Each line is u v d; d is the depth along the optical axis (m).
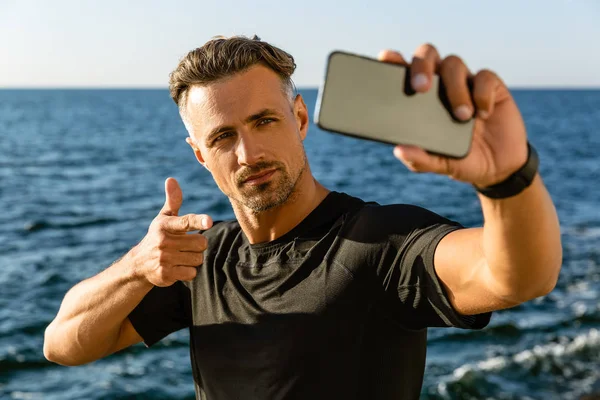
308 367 1.87
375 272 1.84
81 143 61.22
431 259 1.70
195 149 2.18
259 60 1.97
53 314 14.24
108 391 10.28
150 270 1.95
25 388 10.56
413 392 1.98
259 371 1.93
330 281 1.88
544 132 73.44
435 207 28.44
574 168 41.59
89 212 26.72
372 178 38.81
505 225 1.31
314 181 2.12
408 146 1.14
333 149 59.16
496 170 1.21
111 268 2.15
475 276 1.55
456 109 1.13
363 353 1.86
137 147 57.22
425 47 1.15
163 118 111.50
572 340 11.45
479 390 9.80
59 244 20.95
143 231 22.95
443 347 11.49
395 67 1.15
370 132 1.14
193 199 30.12
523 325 12.20
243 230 2.11
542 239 1.33
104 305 2.13
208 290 2.13
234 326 2.01
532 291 1.42
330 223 2.02
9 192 32.06
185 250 1.92
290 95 2.05
